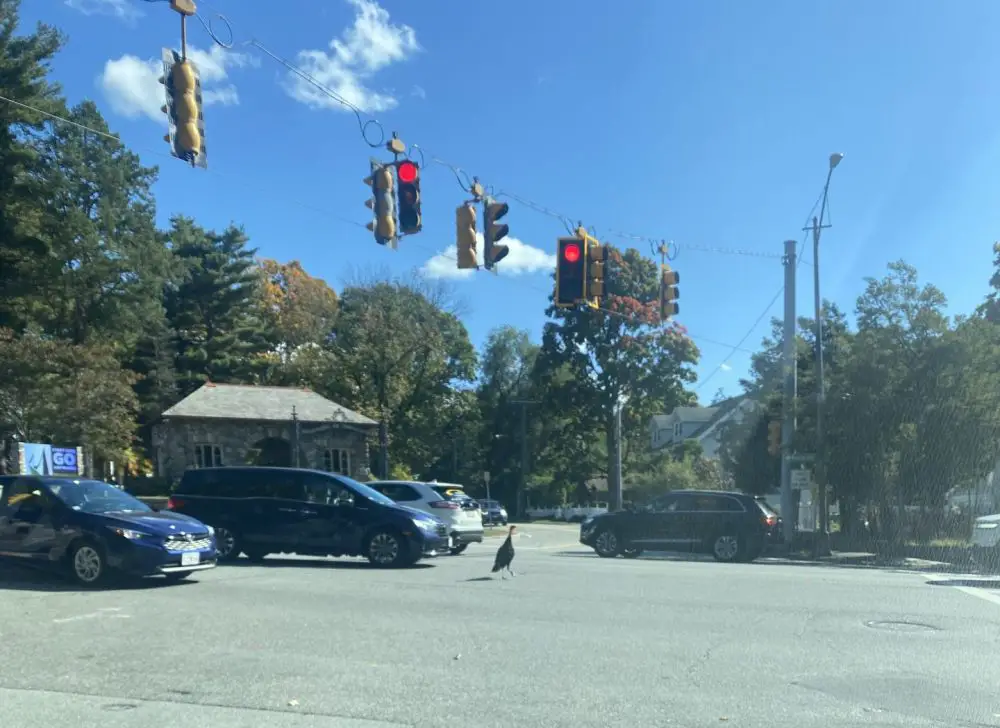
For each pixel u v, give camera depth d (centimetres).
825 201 2377
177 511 1652
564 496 7219
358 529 1577
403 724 575
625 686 680
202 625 930
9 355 2822
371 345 5728
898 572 1725
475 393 7600
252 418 4253
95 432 2953
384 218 1363
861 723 584
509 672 724
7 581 1305
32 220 3531
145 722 575
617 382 5112
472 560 1814
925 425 2344
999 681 701
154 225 5006
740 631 920
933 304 2434
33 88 3362
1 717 585
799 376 2969
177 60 1030
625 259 5081
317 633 888
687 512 2081
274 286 6988
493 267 1499
